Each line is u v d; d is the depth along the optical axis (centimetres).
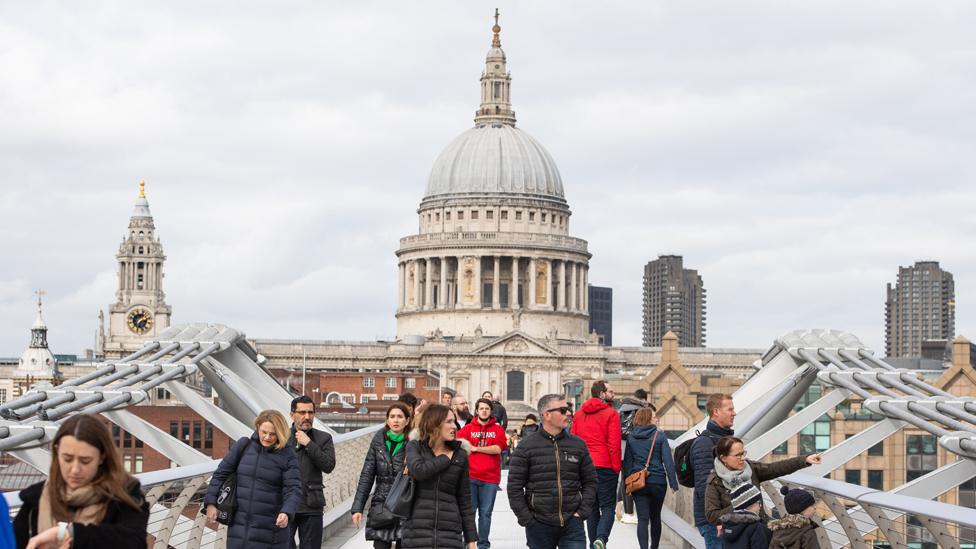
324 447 2998
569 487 2823
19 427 3547
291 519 2577
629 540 4241
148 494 2592
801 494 2444
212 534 3422
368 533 2947
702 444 2750
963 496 11606
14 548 1521
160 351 4912
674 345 15275
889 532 2459
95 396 4244
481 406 3569
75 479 1623
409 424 2953
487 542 3581
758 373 5356
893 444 12381
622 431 3700
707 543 2817
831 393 4966
